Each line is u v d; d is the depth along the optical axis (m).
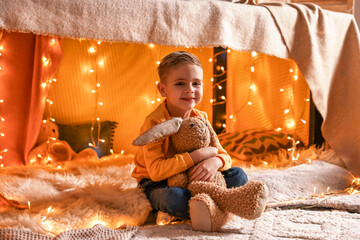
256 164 1.89
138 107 1.99
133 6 1.37
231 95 2.10
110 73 1.93
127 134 1.99
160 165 1.21
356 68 1.84
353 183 1.68
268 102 2.13
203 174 1.20
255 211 1.09
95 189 1.34
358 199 1.37
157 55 1.98
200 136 1.24
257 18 1.60
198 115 1.41
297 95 2.06
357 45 1.85
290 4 1.79
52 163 1.76
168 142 1.27
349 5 2.04
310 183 1.58
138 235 1.08
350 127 1.84
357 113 1.82
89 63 1.90
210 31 1.49
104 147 1.91
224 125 2.01
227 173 1.31
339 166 1.80
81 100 1.92
